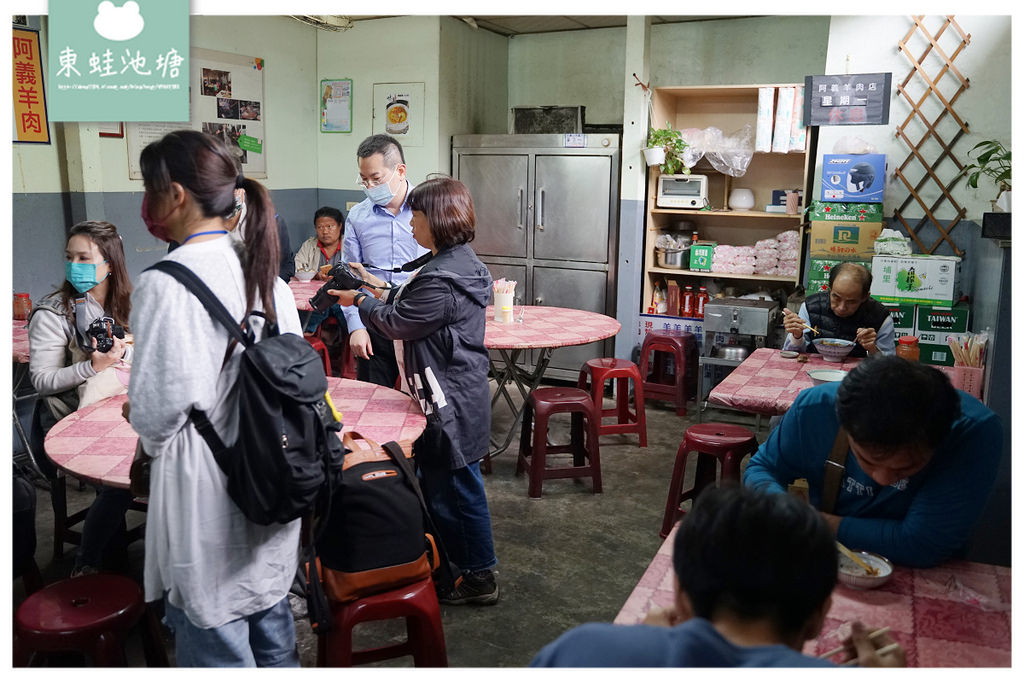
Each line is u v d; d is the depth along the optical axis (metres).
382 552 1.94
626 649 1.00
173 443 1.56
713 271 5.30
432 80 5.58
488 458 4.02
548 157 5.48
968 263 4.48
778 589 1.00
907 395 1.37
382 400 2.72
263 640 1.77
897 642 1.35
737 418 5.08
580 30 6.04
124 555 2.78
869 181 4.53
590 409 3.76
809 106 4.68
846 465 1.71
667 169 5.14
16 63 4.00
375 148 3.38
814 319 3.64
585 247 5.49
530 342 3.71
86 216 4.36
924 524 1.56
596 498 3.77
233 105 5.28
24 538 2.36
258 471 1.54
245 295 1.59
